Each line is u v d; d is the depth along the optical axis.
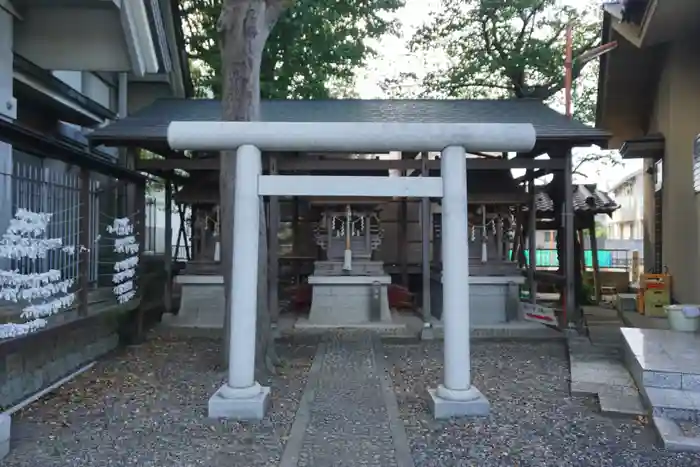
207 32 12.72
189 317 8.24
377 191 4.41
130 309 6.77
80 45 7.07
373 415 4.39
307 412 4.45
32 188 5.38
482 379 5.50
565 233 7.69
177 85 11.41
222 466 3.41
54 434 3.94
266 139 4.38
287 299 10.21
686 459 3.53
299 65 12.95
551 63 15.01
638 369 4.86
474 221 8.41
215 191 8.19
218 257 8.33
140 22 6.85
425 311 7.68
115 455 3.57
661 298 8.36
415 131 4.39
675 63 8.20
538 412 4.46
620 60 9.33
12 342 4.17
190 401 4.71
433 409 4.37
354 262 8.41
